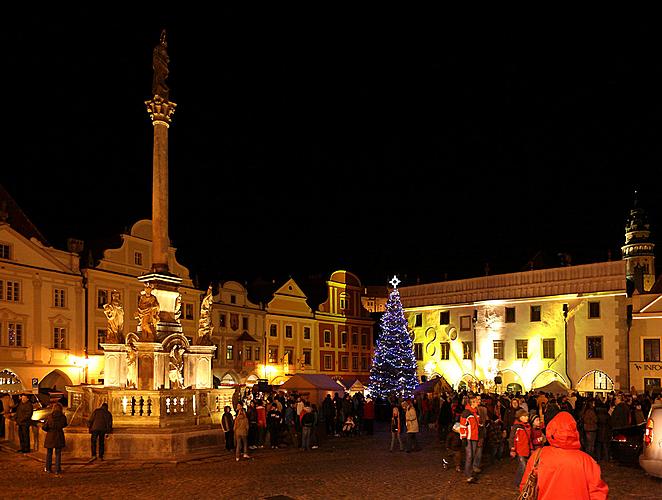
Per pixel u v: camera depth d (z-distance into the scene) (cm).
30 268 4288
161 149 2620
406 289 6512
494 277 5816
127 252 5091
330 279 7106
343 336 7194
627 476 1761
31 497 1436
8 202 4838
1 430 2803
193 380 2620
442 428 2788
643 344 4894
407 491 1530
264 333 6238
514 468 1961
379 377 5212
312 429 2552
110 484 1595
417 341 6338
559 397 3177
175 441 2064
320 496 1445
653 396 3734
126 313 5031
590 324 5131
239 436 2078
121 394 2200
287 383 4091
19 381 4153
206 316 2728
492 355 5697
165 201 2603
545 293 5431
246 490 1513
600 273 5131
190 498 1414
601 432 2148
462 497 1462
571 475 613
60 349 4466
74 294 4603
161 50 2678
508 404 2988
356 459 2164
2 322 4097
